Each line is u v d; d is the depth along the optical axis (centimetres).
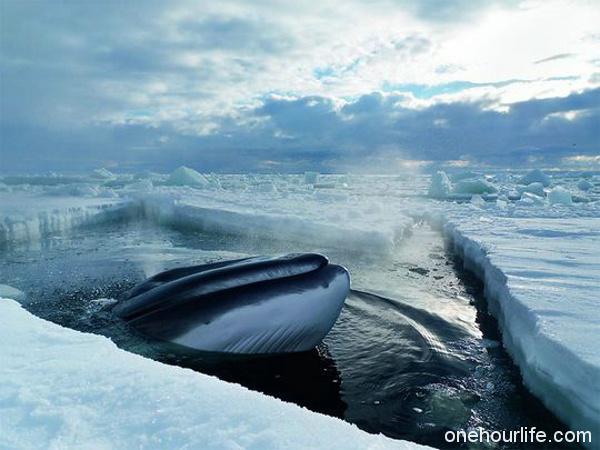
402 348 496
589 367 317
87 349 270
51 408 198
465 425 358
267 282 466
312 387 414
